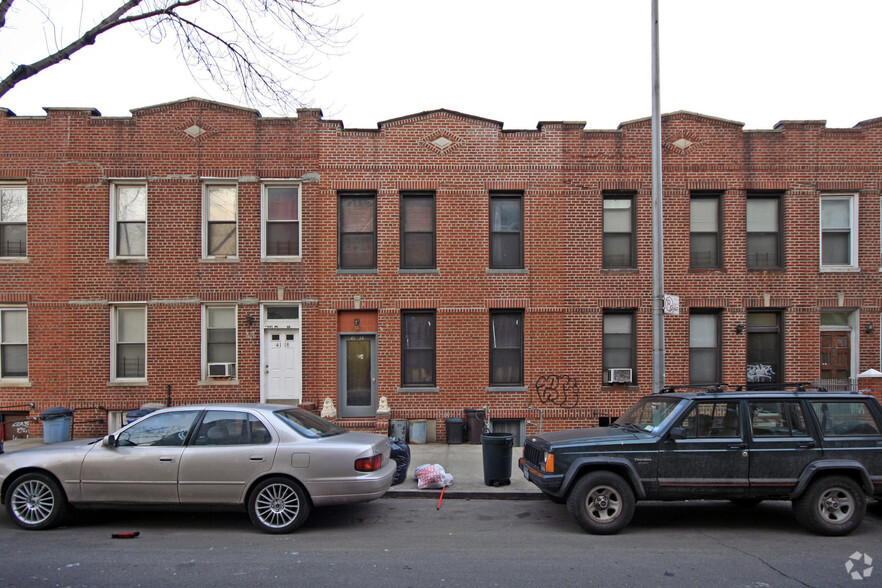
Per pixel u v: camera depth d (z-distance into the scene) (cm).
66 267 1347
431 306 1366
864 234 1382
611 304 1371
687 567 603
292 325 1368
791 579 570
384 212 1371
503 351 1388
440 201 1375
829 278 1376
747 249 1394
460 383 1359
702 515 821
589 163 1385
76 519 779
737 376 1361
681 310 1368
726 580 566
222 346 1375
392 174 1374
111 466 718
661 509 855
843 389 1341
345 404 1382
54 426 1263
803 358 1366
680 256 1376
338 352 1377
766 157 1384
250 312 1359
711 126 1388
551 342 1367
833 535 716
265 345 1366
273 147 1370
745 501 873
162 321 1351
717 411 741
